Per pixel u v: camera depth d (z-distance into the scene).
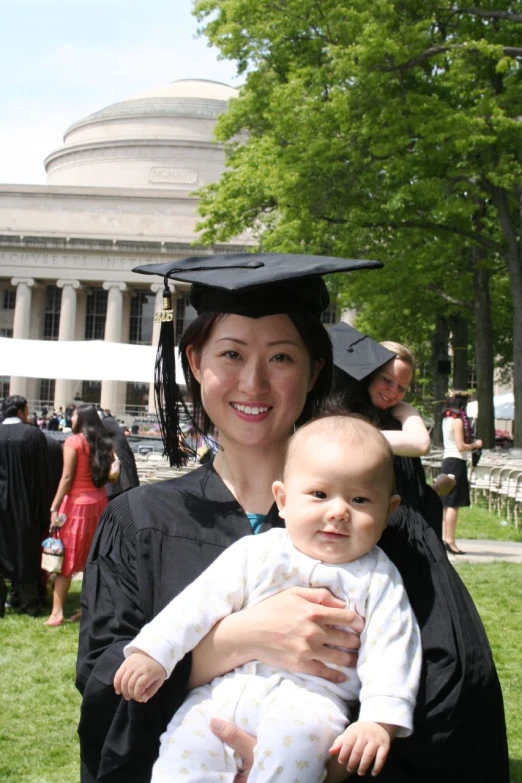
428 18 23.67
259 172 31.59
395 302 34.88
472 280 34.47
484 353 32.81
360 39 22.78
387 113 23.61
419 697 2.29
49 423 50.19
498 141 23.77
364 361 4.50
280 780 2.19
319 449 2.43
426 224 27.00
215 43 30.28
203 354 2.77
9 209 85.81
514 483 17.72
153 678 2.31
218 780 2.28
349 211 27.05
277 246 30.08
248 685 2.36
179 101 95.75
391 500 2.52
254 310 2.67
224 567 2.47
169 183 91.88
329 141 24.72
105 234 84.62
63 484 9.71
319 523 2.40
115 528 2.67
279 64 29.48
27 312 85.31
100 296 91.81
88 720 2.48
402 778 2.28
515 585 10.90
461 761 2.28
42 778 5.63
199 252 81.06
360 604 2.40
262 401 2.67
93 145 94.62
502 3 24.36
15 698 7.20
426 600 2.48
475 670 2.34
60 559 9.63
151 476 17.41
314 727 2.25
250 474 2.75
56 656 8.48
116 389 82.75
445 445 13.66
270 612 2.37
